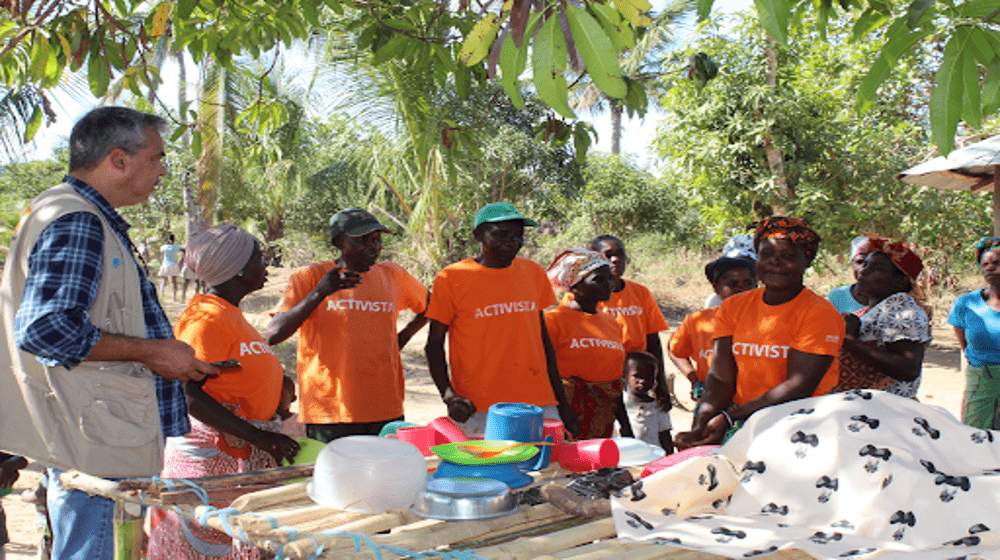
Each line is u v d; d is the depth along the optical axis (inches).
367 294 140.4
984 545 64.1
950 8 78.4
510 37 59.6
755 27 397.4
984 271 182.1
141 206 796.6
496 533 68.6
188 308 110.2
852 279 559.5
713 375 116.4
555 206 661.9
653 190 673.6
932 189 395.9
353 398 136.6
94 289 77.1
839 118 414.3
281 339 129.3
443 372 139.7
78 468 79.7
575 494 75.0
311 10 141.0
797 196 403.2
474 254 467.5
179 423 92.2
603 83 56.1
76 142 83.0
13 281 79.1
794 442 76.1
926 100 433.7
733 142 412.5
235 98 362.3
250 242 112.6
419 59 144.9
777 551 62.9
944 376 361.7
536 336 140.9
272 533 64.0
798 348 103.0
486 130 319.6
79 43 136.5
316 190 524.7
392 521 68.1
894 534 66.7
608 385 148.5
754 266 163.3
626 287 177.6
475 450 83.2
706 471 75.6
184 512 75.1
